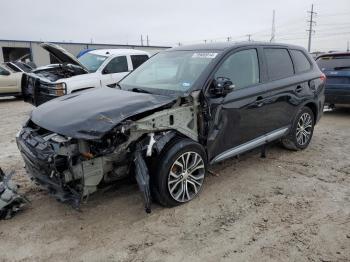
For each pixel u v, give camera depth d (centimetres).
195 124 392
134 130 339
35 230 343
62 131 328
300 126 561
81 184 330
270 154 558
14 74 1310
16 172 488
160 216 366
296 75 533
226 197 408
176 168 376
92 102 381
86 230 342
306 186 438
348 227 343
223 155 429
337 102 827
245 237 328
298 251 306
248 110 441
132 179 417
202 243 320
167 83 433
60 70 914
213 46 462
